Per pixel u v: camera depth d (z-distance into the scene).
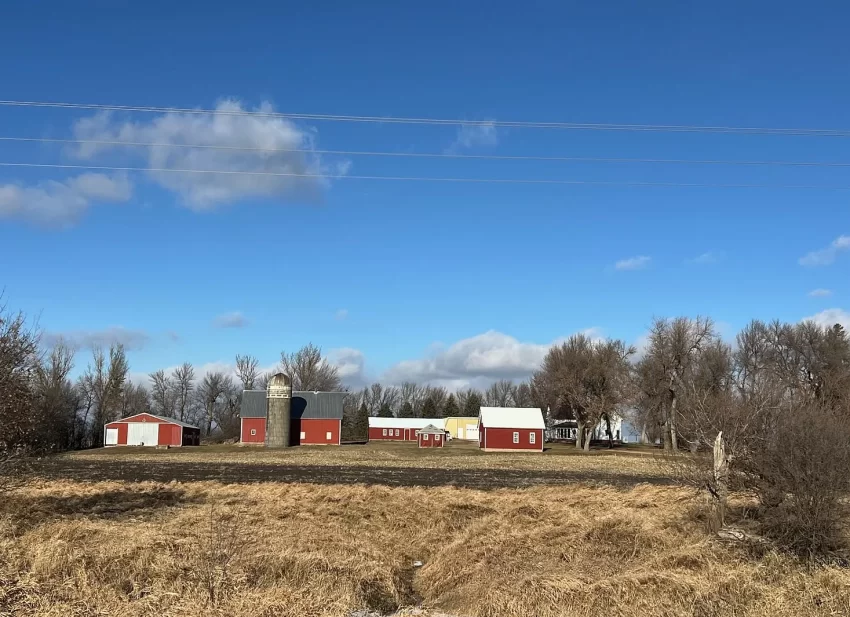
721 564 13.35
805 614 10.98
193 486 30.58
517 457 62.94
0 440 17.64
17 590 11.22
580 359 85.38
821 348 71.12
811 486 13.48
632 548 15.33
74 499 25.58
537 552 15.53
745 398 16.59
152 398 122.62
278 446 78.06
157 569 12.81
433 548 18.59
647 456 67.00
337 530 19.56
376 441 110.12
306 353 118.06
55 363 77.00
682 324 80.88
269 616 10.88
